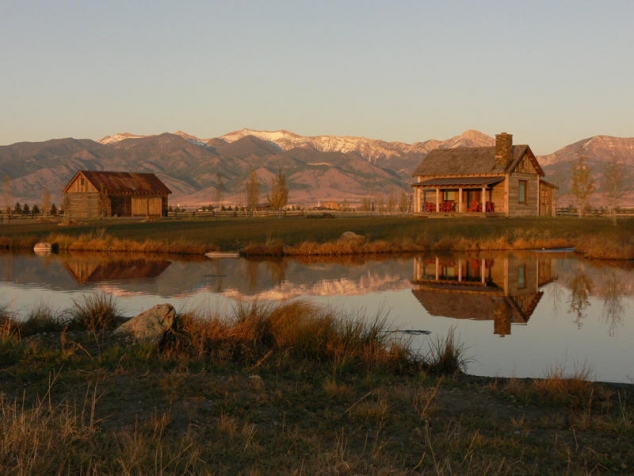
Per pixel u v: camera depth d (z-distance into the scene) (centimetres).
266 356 1080
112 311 1423
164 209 7856
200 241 3806
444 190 5766
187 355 1081
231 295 1986
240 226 4919
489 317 1658
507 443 710
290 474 618
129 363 1024
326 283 2298
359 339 1184
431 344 1319
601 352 1275
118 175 7756
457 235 4206
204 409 813
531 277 2511
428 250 3712
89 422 754
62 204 7562
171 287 2177
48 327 1327
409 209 8631
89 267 2856
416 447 699
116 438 694
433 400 886
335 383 928
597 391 938
